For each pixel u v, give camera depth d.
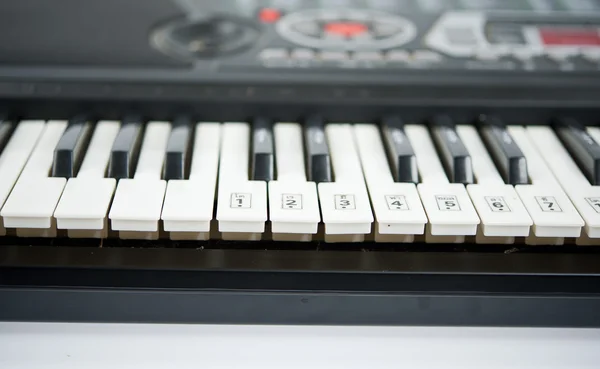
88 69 0.54
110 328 0.47
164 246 0.49
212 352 0.46
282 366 0.46
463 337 0.47
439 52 0.57
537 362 0.46
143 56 0.55
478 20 0.60
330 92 0.54
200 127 0.54
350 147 0.52
